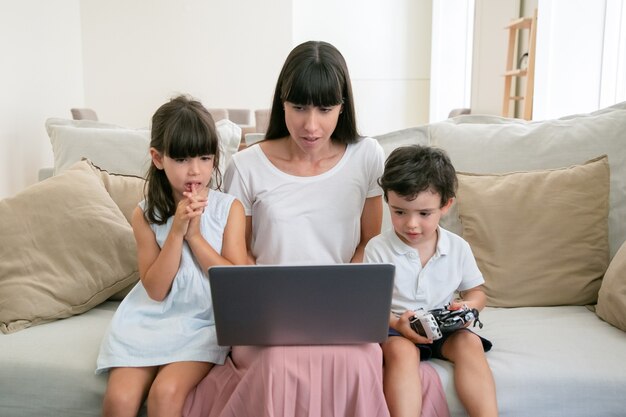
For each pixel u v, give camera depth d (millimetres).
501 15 4426
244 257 1366
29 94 4945
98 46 6613
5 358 1210
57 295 1411
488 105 4742
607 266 1546
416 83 7594
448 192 1306
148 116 6789
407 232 1308
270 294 1011
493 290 1542
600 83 2900
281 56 6805
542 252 1538
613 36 2820
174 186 1315
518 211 1573
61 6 5773
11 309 1354
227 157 1771
